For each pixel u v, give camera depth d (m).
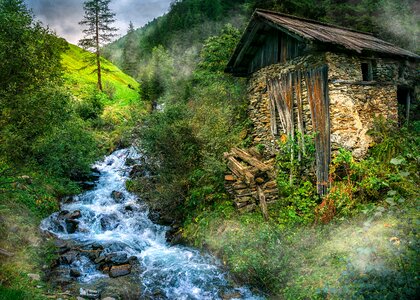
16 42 6.73
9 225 7.98
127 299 6.27
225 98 14.63
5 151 7.12
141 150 11.95
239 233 7.75
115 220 10.36
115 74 42.56
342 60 9.20
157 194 10.36
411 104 11.44
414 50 17.80
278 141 10.35
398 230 6.11
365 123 9.28
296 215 8.12
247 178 8.31
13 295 5.35
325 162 8.77
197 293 6.56
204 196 9.54
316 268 6.09
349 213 7.54
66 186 12.08
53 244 8.24
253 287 6.61
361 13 21.58
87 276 7.06
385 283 4.51
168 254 8.30
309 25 10.85
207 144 10.59
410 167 8.30
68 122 13.02
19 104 6.59
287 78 10.30
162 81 29.69
